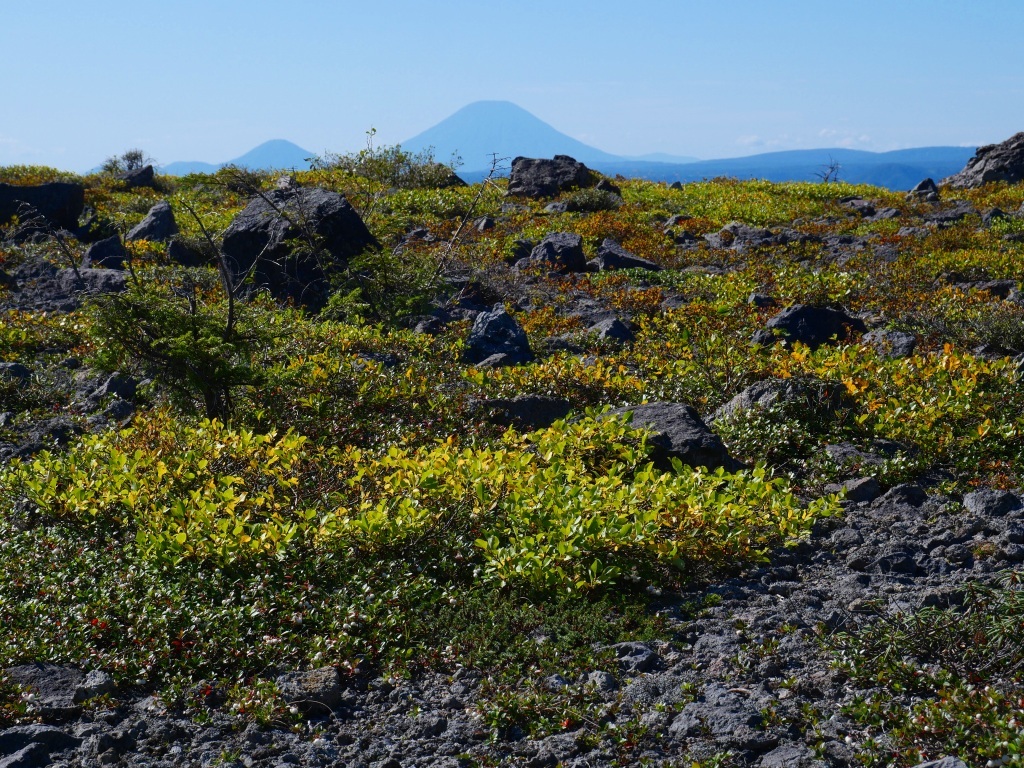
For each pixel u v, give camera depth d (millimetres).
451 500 8055
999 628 5441
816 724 5066
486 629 6289
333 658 6051
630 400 12578
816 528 8250
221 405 11172
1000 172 48281
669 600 6875
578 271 24969
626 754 4945
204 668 5977
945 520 8172
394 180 38375
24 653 5984
